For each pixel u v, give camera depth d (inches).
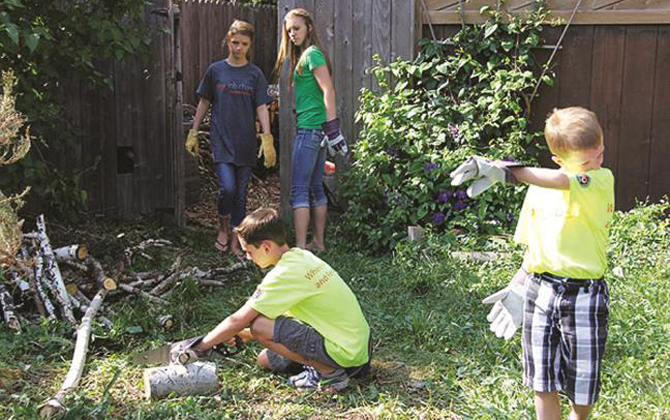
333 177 283.6
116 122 282.0
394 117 264.2
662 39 254.1
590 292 114.6
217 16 414.3
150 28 264.1
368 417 137.6
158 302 189.9
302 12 234.4
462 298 197.5
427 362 162.9
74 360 153.3
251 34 240.2
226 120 241.1
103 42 226.2
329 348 143.6
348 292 147.6
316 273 144.9
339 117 282.8
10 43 204.2
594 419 132.9
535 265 119.5
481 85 266.4
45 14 218.7
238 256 244.2
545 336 117.3
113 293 193.0
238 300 201.3
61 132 241.6
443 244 234.8
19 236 156.5
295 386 148.9
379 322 185.3
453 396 145.4
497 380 151.6
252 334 146.9
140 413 134.0
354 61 278.5
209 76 243.1
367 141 262.1
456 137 260.4
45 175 238.4
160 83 286.4
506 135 266.7
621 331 167.9
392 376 155.9
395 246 242.4
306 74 233.6
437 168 251.9
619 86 260.1
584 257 114.7
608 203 115.6
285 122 287.3
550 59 260.8
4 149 210.5
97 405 137.4
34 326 169.2
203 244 259.3
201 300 198.1
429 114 262.8
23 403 135.5
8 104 155.9
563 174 112.6
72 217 255.4
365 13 274.5
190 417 135.1
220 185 242.8
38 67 220.7
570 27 261.4
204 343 147.8
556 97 265.7
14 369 150.9
